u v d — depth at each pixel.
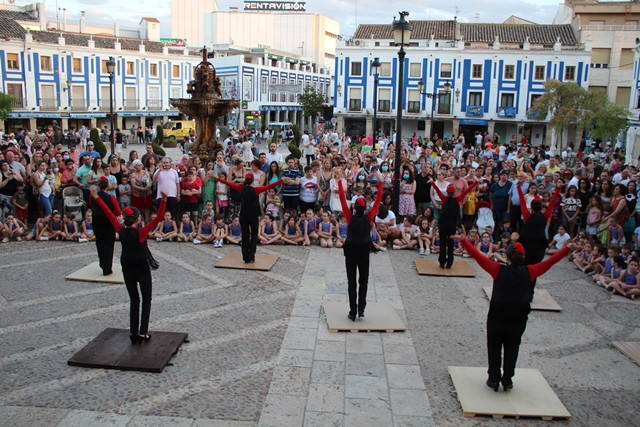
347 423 5.76
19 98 44.06
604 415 6.13
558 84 37.16
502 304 6.16
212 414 5.86
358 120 49.34
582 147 36.69
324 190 14.46
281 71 60.66
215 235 12.72
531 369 7.05
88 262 11.23
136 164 13.66
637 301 9.86
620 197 12.38
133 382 6.49
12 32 43.75
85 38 48.72
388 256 12.40
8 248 12.15
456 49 45.16
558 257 6.17
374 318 8.48
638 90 30.19
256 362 7.08
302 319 8.54
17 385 6.37
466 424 5.85
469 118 45.78
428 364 7.18
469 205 13.55
